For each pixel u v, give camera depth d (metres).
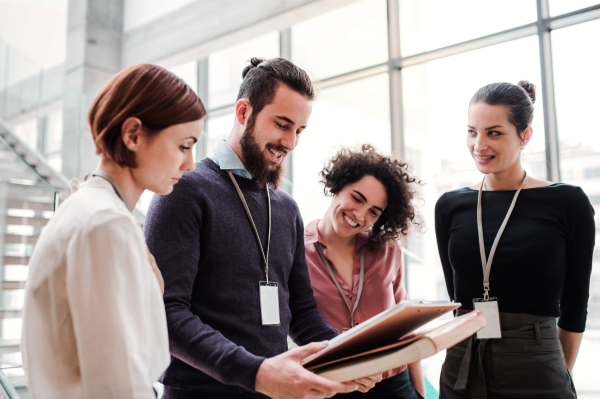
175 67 8.30
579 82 4.34
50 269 0.79
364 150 1.99
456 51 5.21
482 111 1.67
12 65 5.66
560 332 1.73
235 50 7.63
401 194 1.89
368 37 6.04
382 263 1.97
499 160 1.67
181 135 0.91
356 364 0.85
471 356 1.60
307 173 6.36
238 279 1.28
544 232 1.63
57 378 0.79
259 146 1.36
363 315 1.89
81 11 8.09
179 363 1.21
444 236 1.88
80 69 7.94
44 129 5.30
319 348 0.95
